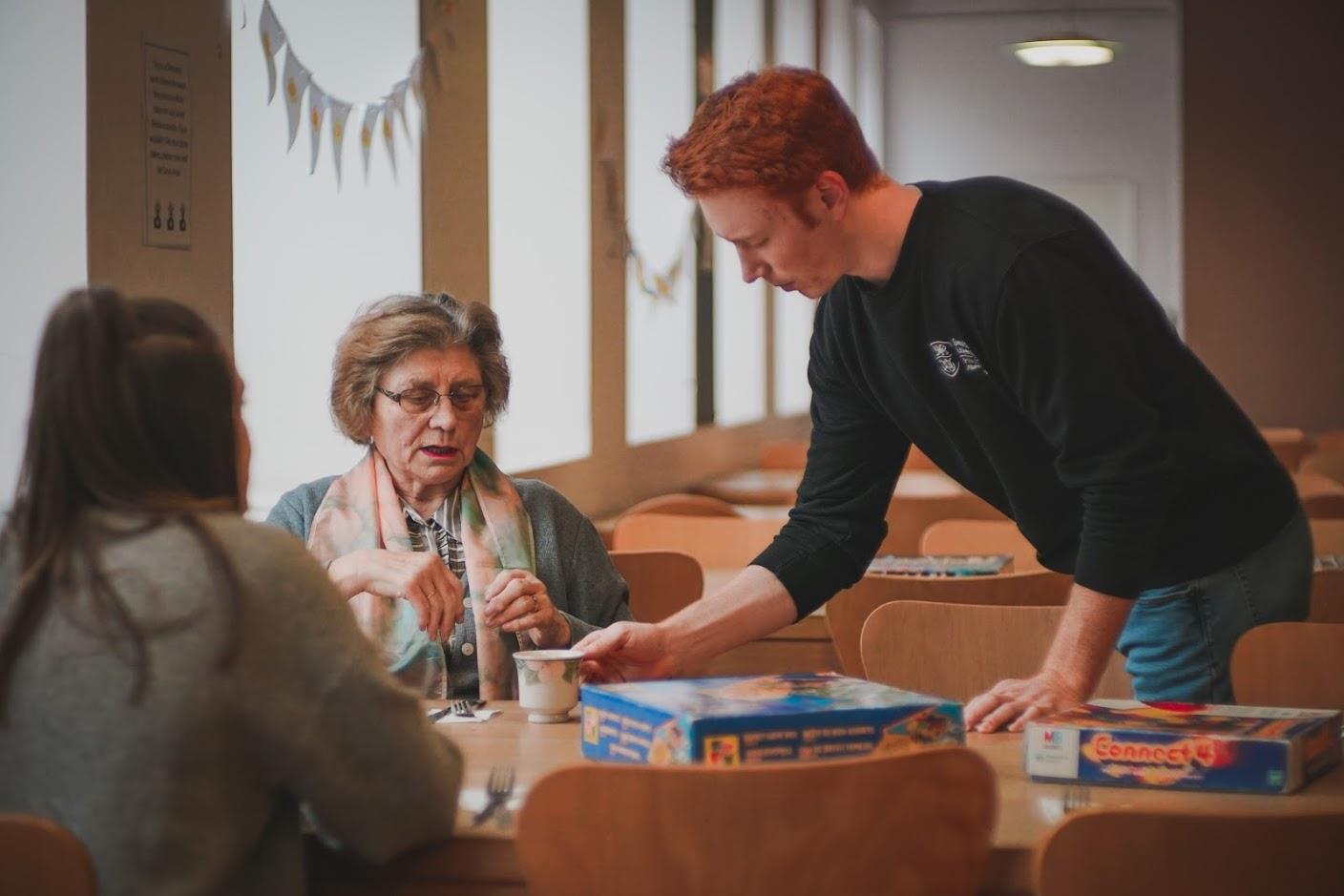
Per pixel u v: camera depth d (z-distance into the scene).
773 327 8.30
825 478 2.16
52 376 1.33
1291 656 1.93
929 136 10.40
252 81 3.36
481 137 4.11
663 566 3.09
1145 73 10.12
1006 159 10.32
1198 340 9.75
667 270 5.95
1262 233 9.66
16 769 1.31
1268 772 1.53
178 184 2.65
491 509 2.37
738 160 1.77
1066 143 10.23
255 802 1.34
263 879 1.37
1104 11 10.14
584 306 5.02
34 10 2.42
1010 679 1.93
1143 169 10.15
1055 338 1.77
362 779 1.35
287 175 3.67
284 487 3.77
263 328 3.73
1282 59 9.59
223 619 1.28
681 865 1.34
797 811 1.32
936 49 10.36
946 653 2.25
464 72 3.98
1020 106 10.27
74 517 1.32
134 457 1.33
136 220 2.53
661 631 2.01
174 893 1.28
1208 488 1.96
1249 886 1.27
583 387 5.04
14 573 1.33
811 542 2.13
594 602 2.41
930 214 1.85
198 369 1.37
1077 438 1.80
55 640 1.29
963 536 3.59
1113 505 1.79
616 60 5.22
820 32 8.54
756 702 1.54
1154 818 1.27
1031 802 1.52
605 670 2.00
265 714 1.30
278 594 1.31
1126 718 1.65
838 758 1.50
